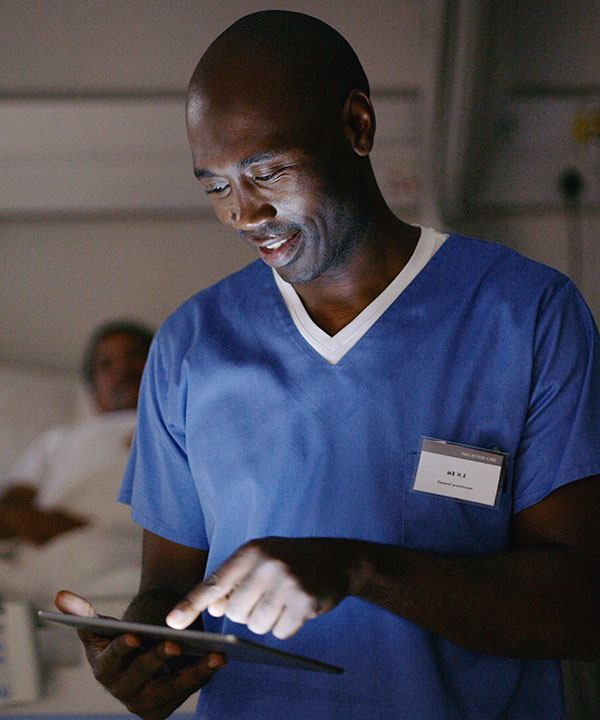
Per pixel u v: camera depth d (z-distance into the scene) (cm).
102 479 329
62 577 309
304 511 117
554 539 108
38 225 352
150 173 331
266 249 111
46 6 289
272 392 122
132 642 102
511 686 112
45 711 264
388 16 289
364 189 117
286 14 113
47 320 354
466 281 123
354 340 121
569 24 299
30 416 341
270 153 104
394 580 100
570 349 115
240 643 84
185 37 301
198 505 132
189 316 133
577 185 329
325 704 112
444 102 289
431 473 114
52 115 310
